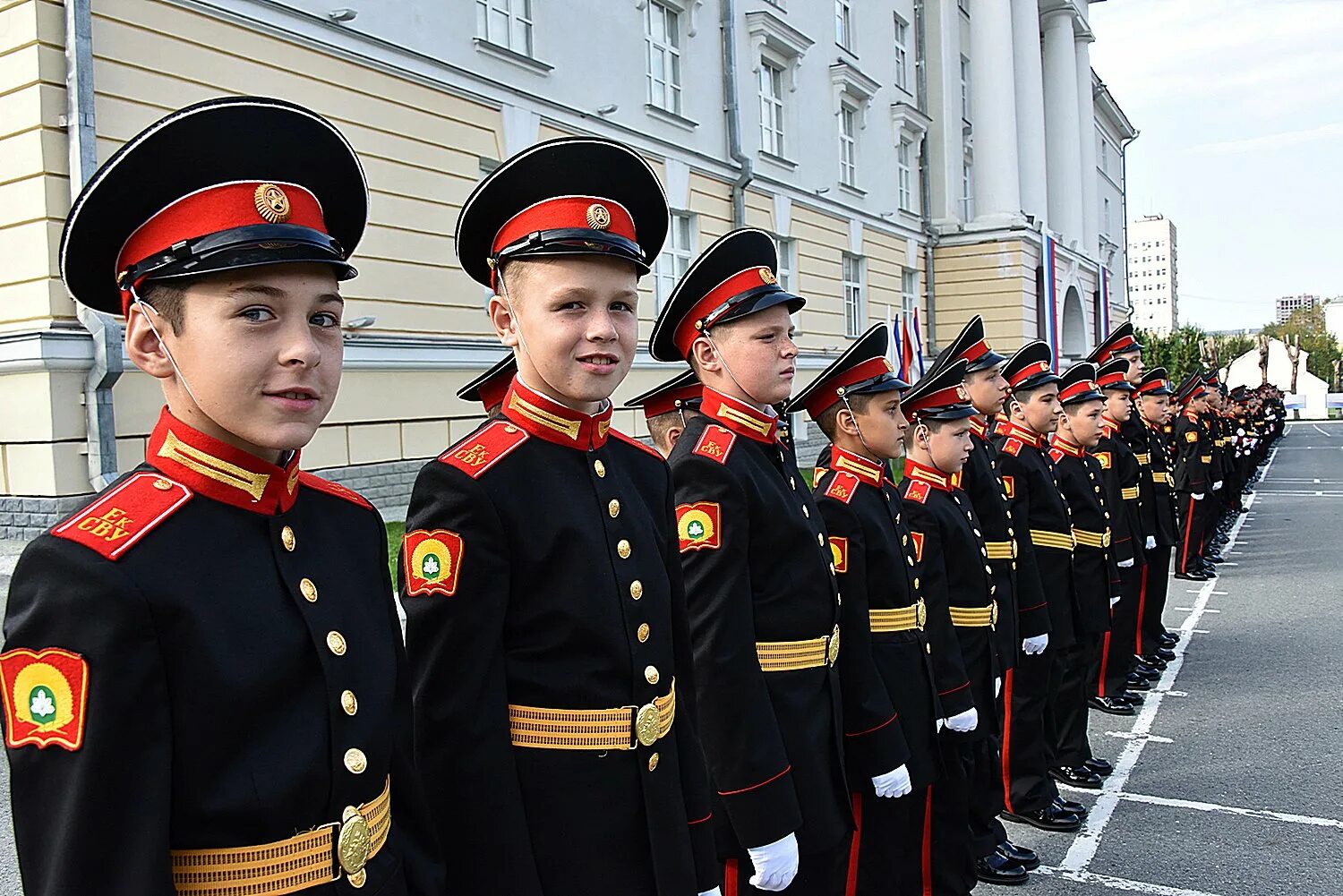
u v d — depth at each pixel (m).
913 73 22.44
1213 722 5.73
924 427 3.91
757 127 15.84
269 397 1.48
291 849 1.51
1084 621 5.17
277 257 1.45
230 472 1.57
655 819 2.12
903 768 3.10
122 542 1.44
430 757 1.97
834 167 18.45
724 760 2.60
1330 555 11.05
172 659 1.43
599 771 2.08
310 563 1.64
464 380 10.23
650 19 13.52
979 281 22.95
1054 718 4.94
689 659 2.40
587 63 11.92
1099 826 4.42
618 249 2.10
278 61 8.45
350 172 1.66
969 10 24.36
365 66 9.17
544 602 2.07
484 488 2.05
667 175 13.53
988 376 4.45
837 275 18.69
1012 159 23.03
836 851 2.96
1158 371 8.87
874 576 3.32
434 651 1.99
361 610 1.69
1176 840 4.26
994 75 23.06
